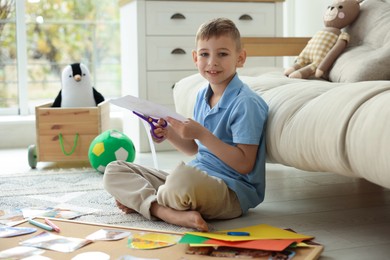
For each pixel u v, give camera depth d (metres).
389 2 2.59
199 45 1.71
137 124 3.15
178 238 1.44
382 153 1.16
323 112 1.41
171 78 3.16
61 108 2.64
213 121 1.72
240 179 1.68
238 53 1.73
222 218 1.69
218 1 3.17
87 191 2.11
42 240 1.42
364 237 1.52
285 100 1.66
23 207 1.86
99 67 3.86
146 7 3.08
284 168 2.54
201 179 1.57
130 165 1.77
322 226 1.63
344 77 2.25
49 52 3.74
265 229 1.49
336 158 1.33
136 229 1.53
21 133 3.38
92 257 1.29
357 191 2.07
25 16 3.65
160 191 1.60
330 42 2.49
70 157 2.67
